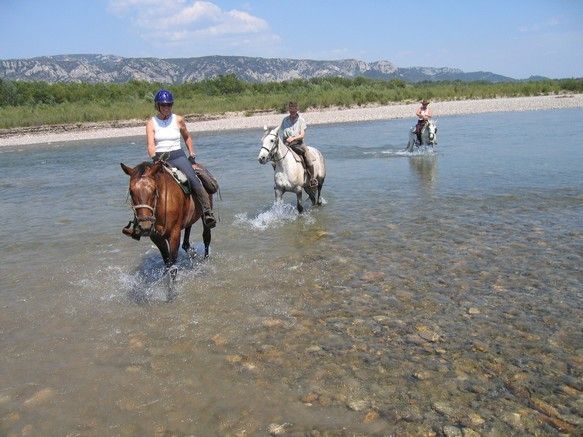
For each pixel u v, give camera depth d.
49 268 8.05
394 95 55.25
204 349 5.24
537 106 46.22
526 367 4.62
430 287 6.55
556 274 6.75
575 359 4.72
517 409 4.04
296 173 10.52
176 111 45.66
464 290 6.40
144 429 4.01
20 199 14.56
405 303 6.11
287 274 7.30
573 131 25.12
